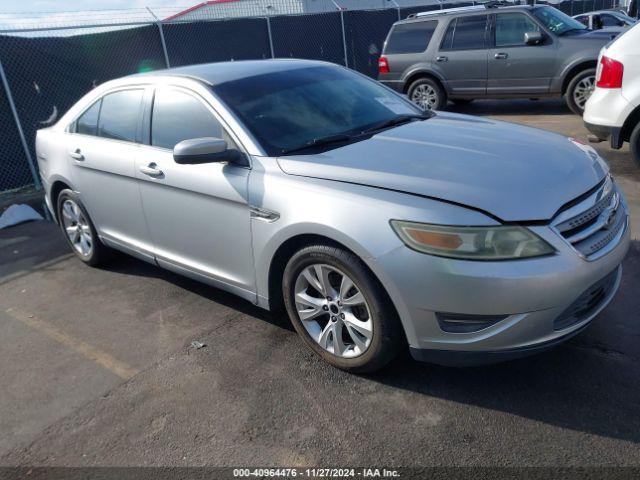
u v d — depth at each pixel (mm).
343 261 2797
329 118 3654
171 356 3475
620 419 2568
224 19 11531
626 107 5629
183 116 3709
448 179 2707
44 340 3865
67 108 8812
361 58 15422
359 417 2762
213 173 3369
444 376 3002
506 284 2441
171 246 3910
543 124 9039
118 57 9594
